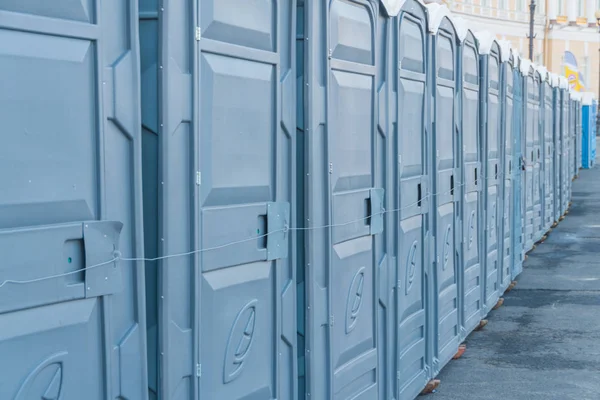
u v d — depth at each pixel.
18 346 2.73
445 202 7.19
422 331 6.57
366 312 5.30
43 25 2.79
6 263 2.67
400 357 5.91
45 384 2.82
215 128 3.61
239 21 3.76
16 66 2.71
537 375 7.24
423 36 6.45
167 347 3.35
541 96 14.58
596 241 15.78
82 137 2.93
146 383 3.21
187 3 3.41
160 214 3.32
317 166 4.52
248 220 3.88
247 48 3.84
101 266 2.99
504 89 9.81
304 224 4.46
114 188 3.06
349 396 5.07
